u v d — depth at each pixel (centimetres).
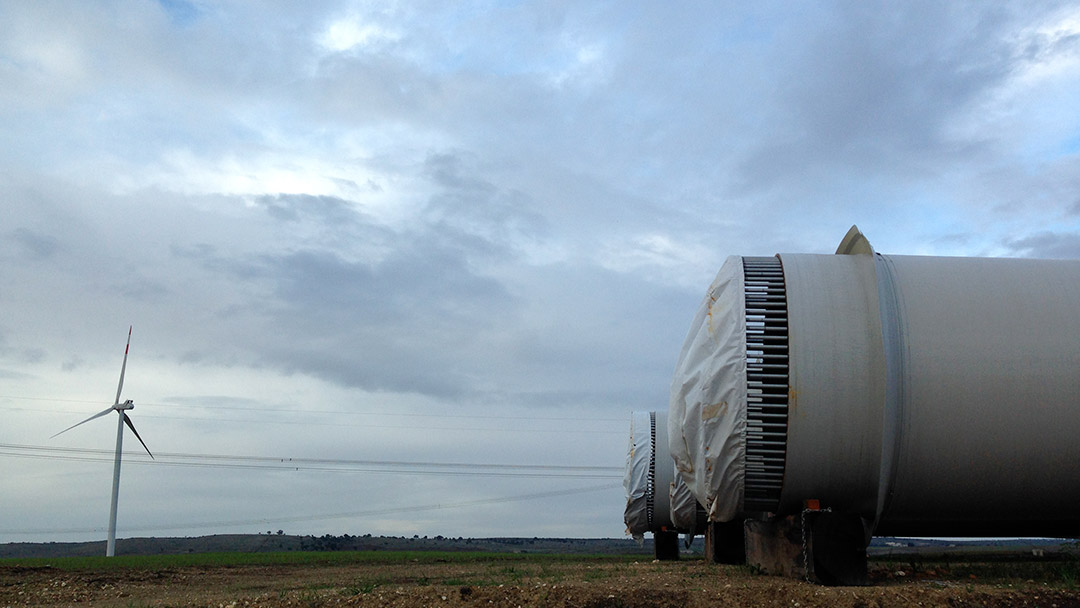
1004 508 1345
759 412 1284
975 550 4044
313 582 1888
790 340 1294
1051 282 1357
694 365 1376
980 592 1130
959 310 1313
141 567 2670
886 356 1248
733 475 1316
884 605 1089
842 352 1285
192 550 8131
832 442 1277
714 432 1315
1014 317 1308
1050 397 1266
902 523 1412
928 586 1220
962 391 1271
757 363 1302
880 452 1279
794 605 1102
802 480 1305
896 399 1270
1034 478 1289
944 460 1282
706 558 2570
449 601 1145
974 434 1272
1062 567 1488
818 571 1299
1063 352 1280
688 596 1161
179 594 1636
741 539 2334
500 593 1180
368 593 1245
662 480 3050
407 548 8294
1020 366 1274
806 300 1323
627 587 1230
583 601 1133
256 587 1792
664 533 3091
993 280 1359
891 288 1335
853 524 1305
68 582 1966
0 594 1709
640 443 3177
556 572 1955
